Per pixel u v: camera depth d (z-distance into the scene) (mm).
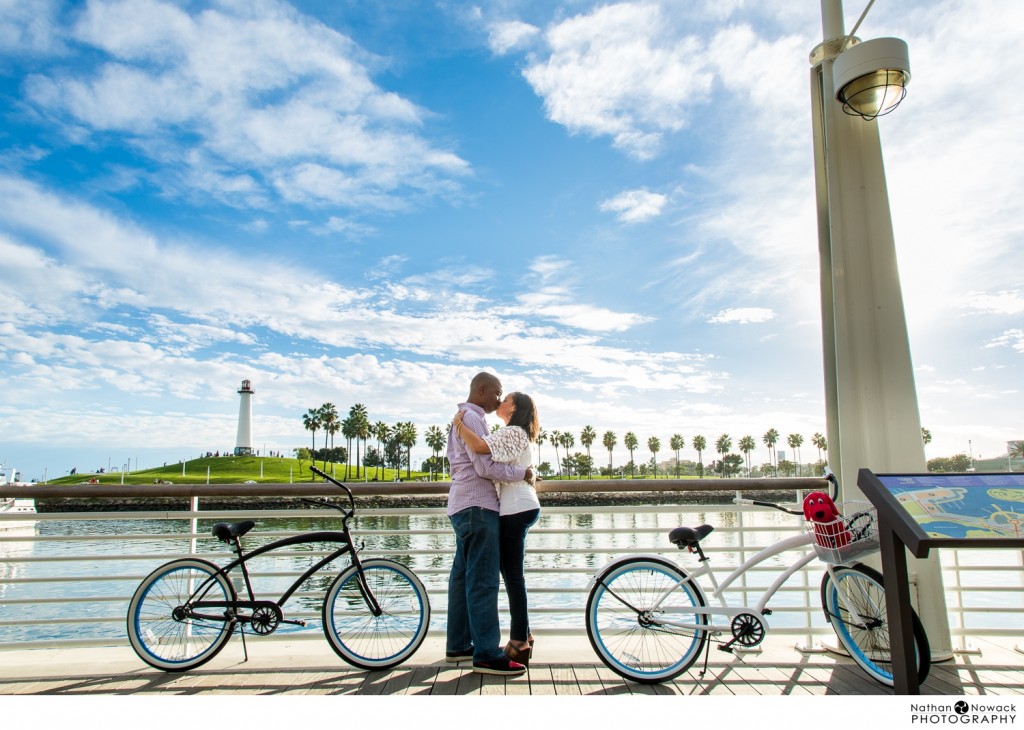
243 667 3338
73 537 3357
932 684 3002
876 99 3438
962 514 2447
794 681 3082
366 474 92312
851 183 3633
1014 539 2299
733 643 3131
